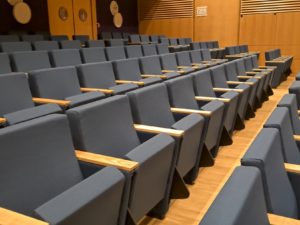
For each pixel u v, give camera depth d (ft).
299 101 4.73
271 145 2.43
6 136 2.50
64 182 2.90
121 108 3.95
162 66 9.48
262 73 9.61
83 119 3.31
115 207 2.69
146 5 22.82
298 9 17.60
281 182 2.48
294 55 18.12
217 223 1.39
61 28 17.54
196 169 4.96
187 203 4.46
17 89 5.01
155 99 4.79
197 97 6.16
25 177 2.59
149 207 3.60
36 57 7.55
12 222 1.81
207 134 4.97
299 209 2.81
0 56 6.70
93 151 3.38
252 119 8.73
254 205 1.69
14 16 15.08
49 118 2.92
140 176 3.02
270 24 18.52
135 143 4.01
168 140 3.43
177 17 21.68
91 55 9.05
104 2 20.51
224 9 19.79
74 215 2.09
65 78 6.06
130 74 7.98
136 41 17.47
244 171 1.87
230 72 8.82
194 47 15.52
